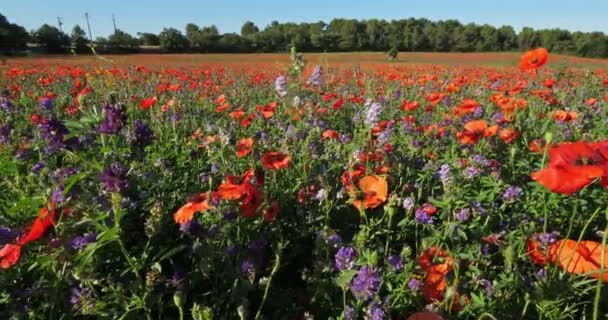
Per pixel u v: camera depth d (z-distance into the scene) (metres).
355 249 2.92
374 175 3.78
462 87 10.87
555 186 1.83
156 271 2.72
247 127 7.08
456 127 6.40
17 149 5.11
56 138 3.66
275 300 3.15
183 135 6.31
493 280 2.89
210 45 56.53
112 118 3.48
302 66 5.99
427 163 4.74
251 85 12.97
